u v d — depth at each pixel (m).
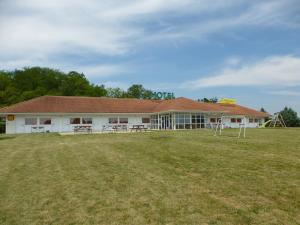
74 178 9.73
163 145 17.55
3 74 70.38
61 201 7.45
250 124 59.19
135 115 47.97
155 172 10.19
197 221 5.95
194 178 9.17
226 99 67.00
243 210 6.41
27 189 8.60
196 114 44.88
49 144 20.52
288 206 6.56
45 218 6.42
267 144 17.20
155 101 54.91
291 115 64.31
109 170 10.77
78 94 70.38
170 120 43.56
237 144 17.41
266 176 9.08
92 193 8.01
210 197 7.32
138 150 15.68
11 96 61.56
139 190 8.12
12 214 6.71
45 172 10.79
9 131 40.44
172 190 8.00
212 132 31.25
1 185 9.12
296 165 10.57
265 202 6.84
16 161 13.36
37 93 64.88
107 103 48.84
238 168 10.31
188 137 23.34
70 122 43.56
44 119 42.16
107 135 28.75
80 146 18.38
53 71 77.81
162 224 5.88
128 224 5.94
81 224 6.04
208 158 12.47
